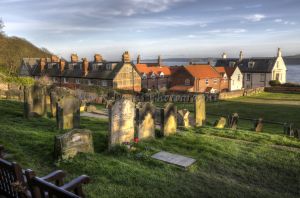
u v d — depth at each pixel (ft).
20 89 98.48
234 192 30.78
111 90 153.99
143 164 36.88
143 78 223.30
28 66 237.04
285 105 143.02
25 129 48.32
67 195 15.76
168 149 42.96
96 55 210.59
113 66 193.47
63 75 210.38
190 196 29.19
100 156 37.37
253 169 37.58
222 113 119.96
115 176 31.65
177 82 208.54
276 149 45.85
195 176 34.24
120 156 39.01
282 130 77.36
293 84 202.18
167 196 28.63
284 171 37.47
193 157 40.14
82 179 19.47
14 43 280.51
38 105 60.80
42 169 32.17
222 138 52.44
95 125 56.59
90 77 196.54
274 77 234.99
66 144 34.86
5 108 68.28
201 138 49.14
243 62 252.01
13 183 18.75
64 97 50.70
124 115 42.22
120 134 41.81
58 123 50.39
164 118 49.49
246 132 57.16
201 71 207.82
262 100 164.04
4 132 44.06
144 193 28.60
